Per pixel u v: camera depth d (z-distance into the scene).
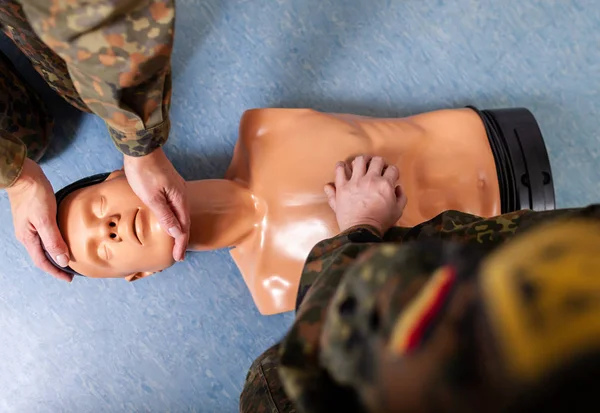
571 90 1.17
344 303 0.31
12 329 1.12
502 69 1.17
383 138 0.96
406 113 1.17
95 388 1.13
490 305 0.23
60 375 1.13
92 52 0.53
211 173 1.13
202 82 1.12
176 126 1.12
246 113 0.99
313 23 1.13
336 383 0.31
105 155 1.12
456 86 1.17
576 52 1.17
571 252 0.23
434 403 0.23
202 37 1.11
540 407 0.21
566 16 1.16
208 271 1.14
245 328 1.15
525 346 0.21
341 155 0.94
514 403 0.21
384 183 0.78
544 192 0.98
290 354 0.36
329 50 1.14
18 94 0.98
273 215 0.97
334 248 0.54
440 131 1.00
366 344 0.28
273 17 1.12
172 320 1.14
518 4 1.16
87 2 0.49
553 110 1.18
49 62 0.87
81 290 1.12
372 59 1.15
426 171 0.98
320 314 0.38
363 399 0.28
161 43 0.55
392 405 0.25
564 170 1.17
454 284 0.25
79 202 0.90
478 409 0.22
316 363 0.35
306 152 0.94
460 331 0.23
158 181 0.79
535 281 0.22
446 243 0.30
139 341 1.13
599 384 0.20
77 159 1.12
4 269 1.10
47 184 0.89
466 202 0.98
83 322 1.12
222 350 1.15
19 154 0.82
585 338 0.21
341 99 1.16
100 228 0.88
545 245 0.24
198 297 1.14
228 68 1.12
